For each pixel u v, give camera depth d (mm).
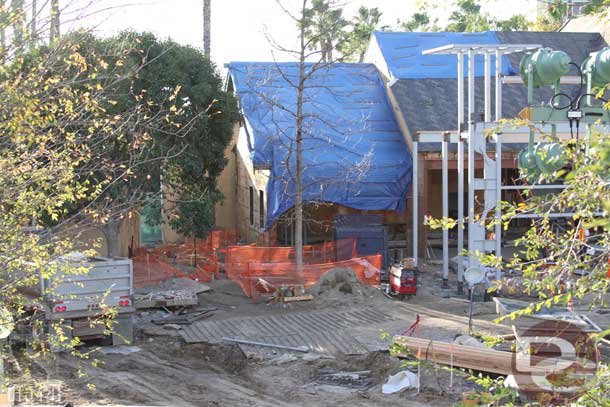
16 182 9125
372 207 30703
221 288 24609
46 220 16344
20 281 9039
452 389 13781
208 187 29250
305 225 31906
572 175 4234
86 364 15898
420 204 30719
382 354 16391
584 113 17547
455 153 30781
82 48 13109
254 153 30578
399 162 31109
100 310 16594
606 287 5457
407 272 22297
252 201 34719
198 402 13500
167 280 24797
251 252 26203
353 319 19828
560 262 5613
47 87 9328
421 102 32812
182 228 28297
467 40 36500
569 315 13453
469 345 14633
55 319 15297
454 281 25531
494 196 22391
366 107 34188
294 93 33812
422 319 19406
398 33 36781
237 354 17094
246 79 32812
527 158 16703
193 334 18719
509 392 5730
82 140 10445
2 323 9391
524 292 6645
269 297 22578
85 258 11836
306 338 18078
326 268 23531
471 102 23000
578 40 37312
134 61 22750
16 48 9031
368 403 13375
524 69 20047
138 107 14117
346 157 31188
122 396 13562
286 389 14492
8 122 8805
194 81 27250
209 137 28375
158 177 25922
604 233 5746
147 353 17141
